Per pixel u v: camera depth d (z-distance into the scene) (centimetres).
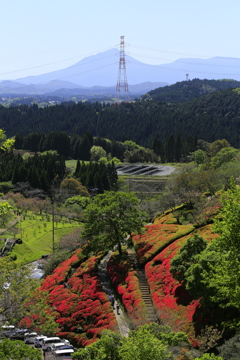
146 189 15512
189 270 5134
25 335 5638
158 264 6869
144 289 6356
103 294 6312
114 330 5219
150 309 5706
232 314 4528
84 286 6788
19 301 5000
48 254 9906
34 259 9800
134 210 7825
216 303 4709
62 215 12838
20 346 3853
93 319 5838
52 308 6328
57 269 7956
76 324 5884
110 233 7669
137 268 7100
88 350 3884
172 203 10481
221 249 3709
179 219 9112
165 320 5034
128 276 6700
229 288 3466
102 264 7731
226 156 14175
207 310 4834
